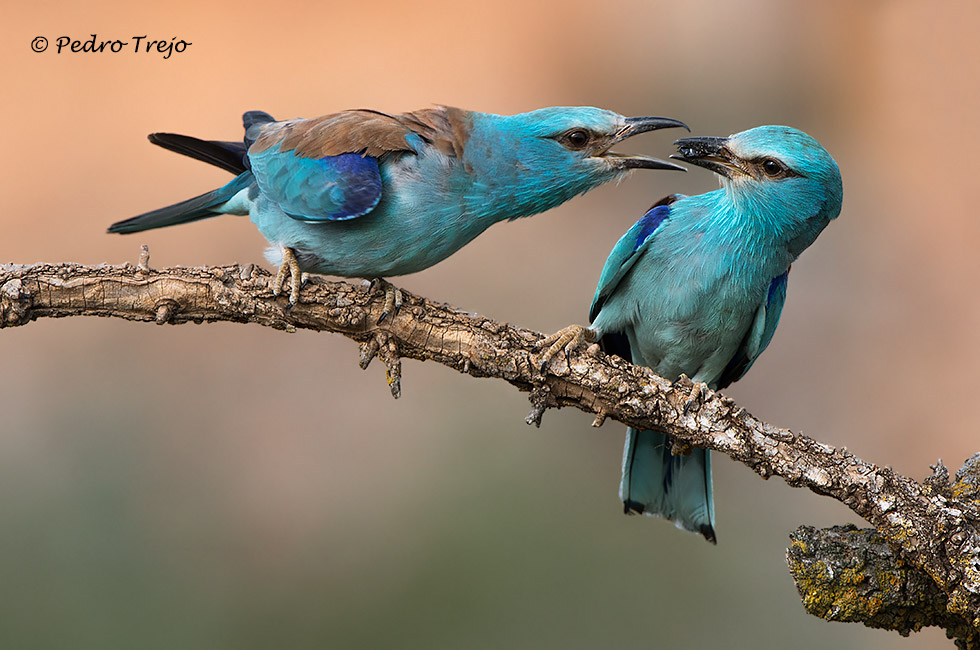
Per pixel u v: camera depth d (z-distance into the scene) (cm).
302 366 1267
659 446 858
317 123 815
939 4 1586
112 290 692
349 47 1678
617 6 1670
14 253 1425
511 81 1652
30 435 1164
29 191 1489
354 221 780
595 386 699
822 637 1064
